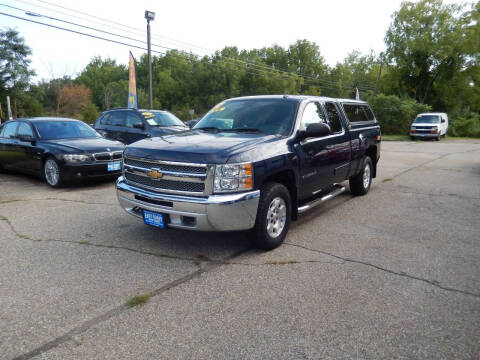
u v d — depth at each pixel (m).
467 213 6.02
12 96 41.97
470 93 38.75
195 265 3.89
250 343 2.59
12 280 3.53
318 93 89.31
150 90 23.61
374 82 79.19
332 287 3.41
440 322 2.85
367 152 7.43
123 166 4.48
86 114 55.94
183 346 2.55
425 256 4.18
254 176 3.89
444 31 38.91
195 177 3.77
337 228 5.20
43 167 8.06
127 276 3.63
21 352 2.48
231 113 5.30
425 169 11.17
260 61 89.62
